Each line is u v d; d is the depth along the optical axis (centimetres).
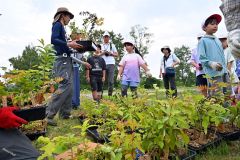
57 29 527
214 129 416
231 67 661
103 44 895
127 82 770
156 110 314
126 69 769
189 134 397
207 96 436
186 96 379
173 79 1014
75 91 708
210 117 391
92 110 457
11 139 298
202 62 519
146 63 779
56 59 530
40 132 432
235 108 422
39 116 393
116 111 421
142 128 317
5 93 367
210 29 525
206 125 374
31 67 484
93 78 783
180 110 337
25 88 419
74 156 228
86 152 227
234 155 365
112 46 905
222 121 412
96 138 401
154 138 303
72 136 220
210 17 518
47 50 459
